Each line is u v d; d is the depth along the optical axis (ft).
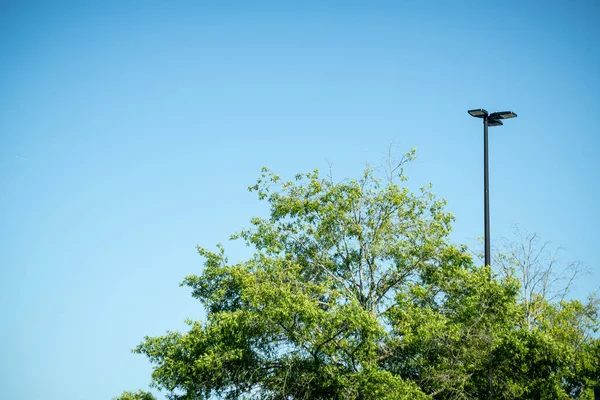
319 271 88.58
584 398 71.26
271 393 78.43
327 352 74.79
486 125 82.53
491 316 73.20
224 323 72.84
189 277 86.33
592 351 74.79
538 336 70.59
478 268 79.30
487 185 80.69
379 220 88.48
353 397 72.90
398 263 87.30
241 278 76.59
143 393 84.79
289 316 71.31
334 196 89.35
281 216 90.63
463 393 72.33
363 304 86.17
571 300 84.64
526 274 95.76
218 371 76.48
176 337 77.25
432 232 86.79
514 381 72.38
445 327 73.41
